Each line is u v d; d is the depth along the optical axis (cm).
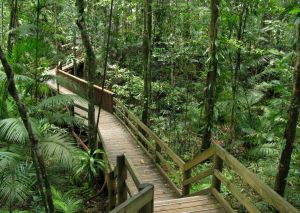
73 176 621
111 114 1109
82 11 577
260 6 651
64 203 479
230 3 651
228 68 734
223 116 813
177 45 848
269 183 522
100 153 669
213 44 624
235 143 711
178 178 535
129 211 229
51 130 694
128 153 751
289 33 690
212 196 424
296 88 331
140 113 996
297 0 320
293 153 508
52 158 473
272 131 609
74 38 1202
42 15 682
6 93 514
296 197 446
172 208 394
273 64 732
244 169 335
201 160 450
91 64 614
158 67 1104
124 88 1113
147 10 774
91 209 575
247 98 733
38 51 564
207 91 671
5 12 894
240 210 471
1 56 299
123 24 1262
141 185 263
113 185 481
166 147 580
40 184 364
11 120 443
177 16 804
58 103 523
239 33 676
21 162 448
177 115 919
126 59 1275
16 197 425
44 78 593
